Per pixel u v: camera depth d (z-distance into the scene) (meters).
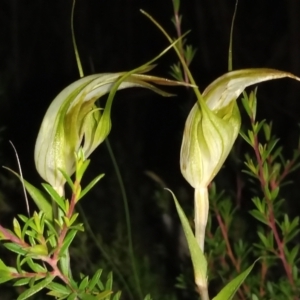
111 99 0.25
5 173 0.67
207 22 1.02
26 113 0.88
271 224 0.36
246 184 0.61
